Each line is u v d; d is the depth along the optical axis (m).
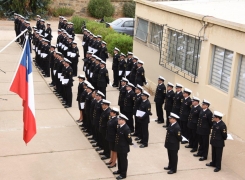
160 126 14.75
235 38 13.52
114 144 11.42
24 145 12.70
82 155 12.33
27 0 34.31
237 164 12.08
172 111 14.28
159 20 17.80
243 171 11.70
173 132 11.25
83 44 22.75
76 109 16.17
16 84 10.95
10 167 11.35
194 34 15.43
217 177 11.30
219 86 14.65
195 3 18.78
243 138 13.51
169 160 11.51
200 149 12.52
